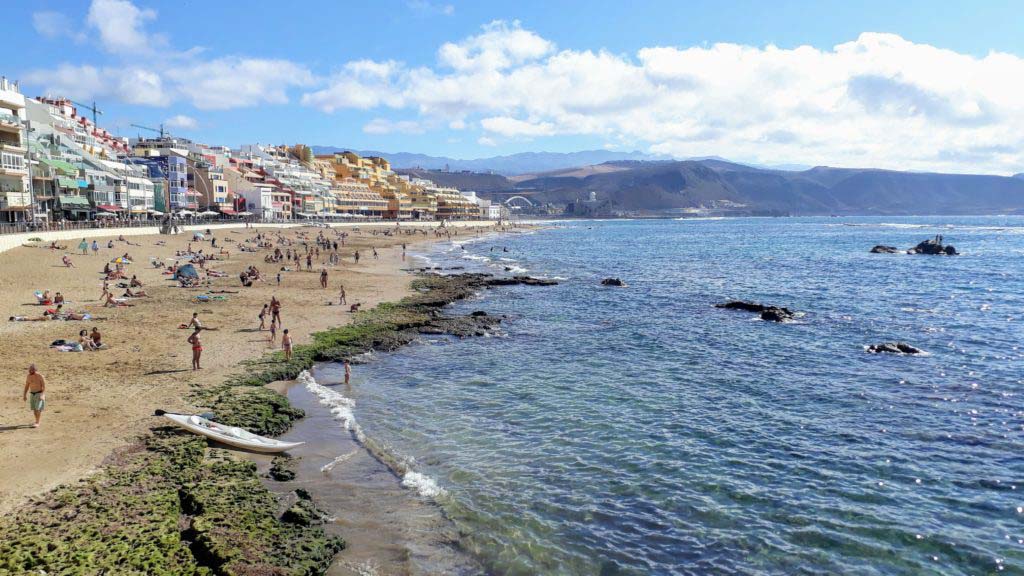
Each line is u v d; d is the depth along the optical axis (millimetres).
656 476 22859
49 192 93812
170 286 62312
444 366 37906
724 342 44656
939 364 38125
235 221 151375
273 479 21734
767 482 22438
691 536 18891
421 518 19531
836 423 28312
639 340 45375
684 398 31906
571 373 36531
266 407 27781
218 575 15211
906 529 19219
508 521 19531
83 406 26281
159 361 34281
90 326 41875
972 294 68750
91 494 18703
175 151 153125
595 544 18391
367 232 186000
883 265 103000
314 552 16891
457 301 63531
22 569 14766
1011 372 36125
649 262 112375
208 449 23297
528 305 61594
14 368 31344
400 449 24953
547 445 25656
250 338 41156
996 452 24938
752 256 125688
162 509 18078
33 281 57188
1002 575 16859
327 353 38969
